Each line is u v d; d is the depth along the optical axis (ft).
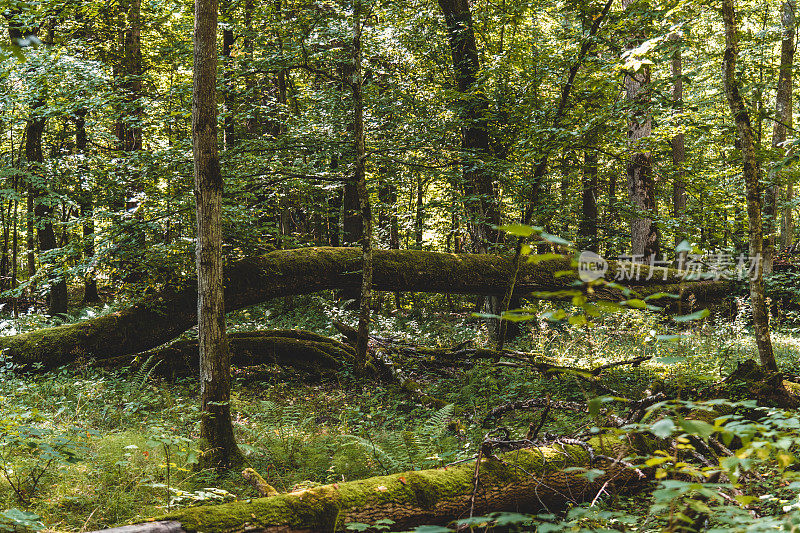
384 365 34.76
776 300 45.78
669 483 6.63
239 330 40.83
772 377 20.21
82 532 12.78
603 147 35.96
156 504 14.90
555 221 57.62
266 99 43.55
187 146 32.86
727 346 34.22
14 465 15.62
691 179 36.06
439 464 17.20
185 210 32.01
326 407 29.73
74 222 34.24
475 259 39.65
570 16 35.96
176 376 34.47
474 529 13.50
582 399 26.91
